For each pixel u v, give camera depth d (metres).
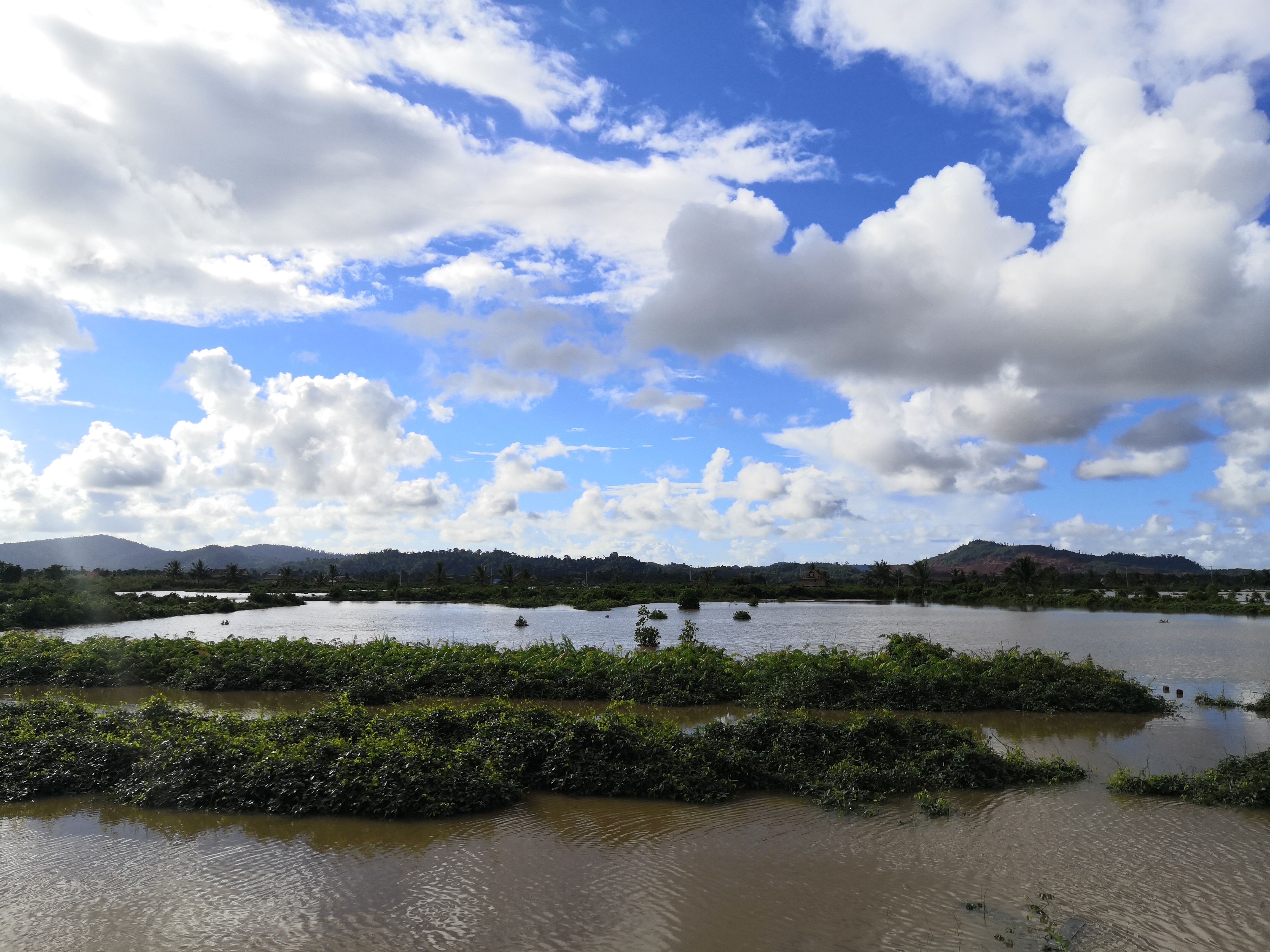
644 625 58.06
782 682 26.62
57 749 16.16
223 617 71.00
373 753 15.02
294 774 14.46
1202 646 46.34
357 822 13.51
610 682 27.50
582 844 12.56
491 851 12.20
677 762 15.78
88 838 12.79
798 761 16.69
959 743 18.00
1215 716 24.80
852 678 26.94
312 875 11.27
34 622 57.47
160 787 14.47
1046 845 12.60
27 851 12.21
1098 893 10.68
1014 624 65.56
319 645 33.41
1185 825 13.59
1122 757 19.08
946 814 14.22
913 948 9.13
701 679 27.20
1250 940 9.34
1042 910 9.99
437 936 9.41
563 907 10.22
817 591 122.81
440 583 141.12
